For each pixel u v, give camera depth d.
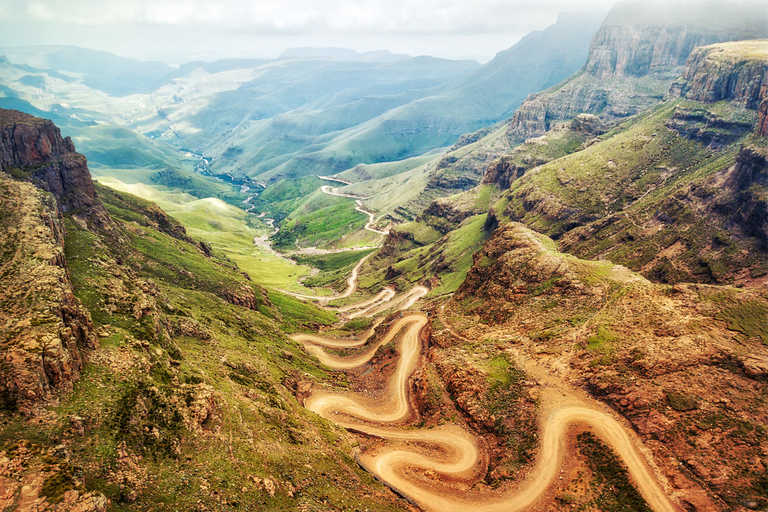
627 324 105.69
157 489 57.28
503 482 83.25
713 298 102.56
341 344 194.25
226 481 63.84
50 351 63.06
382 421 114.44
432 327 153.50
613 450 81.94
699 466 74.75
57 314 71.12
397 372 138.62
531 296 134.25
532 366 107.56
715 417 80.12
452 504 79.81
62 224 116.94
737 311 97.50
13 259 82.94
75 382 65.56
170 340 97.31
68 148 193.88
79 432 58.47
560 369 103.69
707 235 189.00
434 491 83.75
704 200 199.25
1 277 77.56
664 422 83.00
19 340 63.28
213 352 110.69
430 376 122.62
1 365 59.56
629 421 87.62
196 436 68.94
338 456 89.94
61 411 59.88
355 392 135.12
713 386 85.06
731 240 179.75
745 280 165.88
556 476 81.50
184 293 160.50
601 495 75.50
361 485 81.69
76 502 48.06
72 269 100.25
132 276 122.56
